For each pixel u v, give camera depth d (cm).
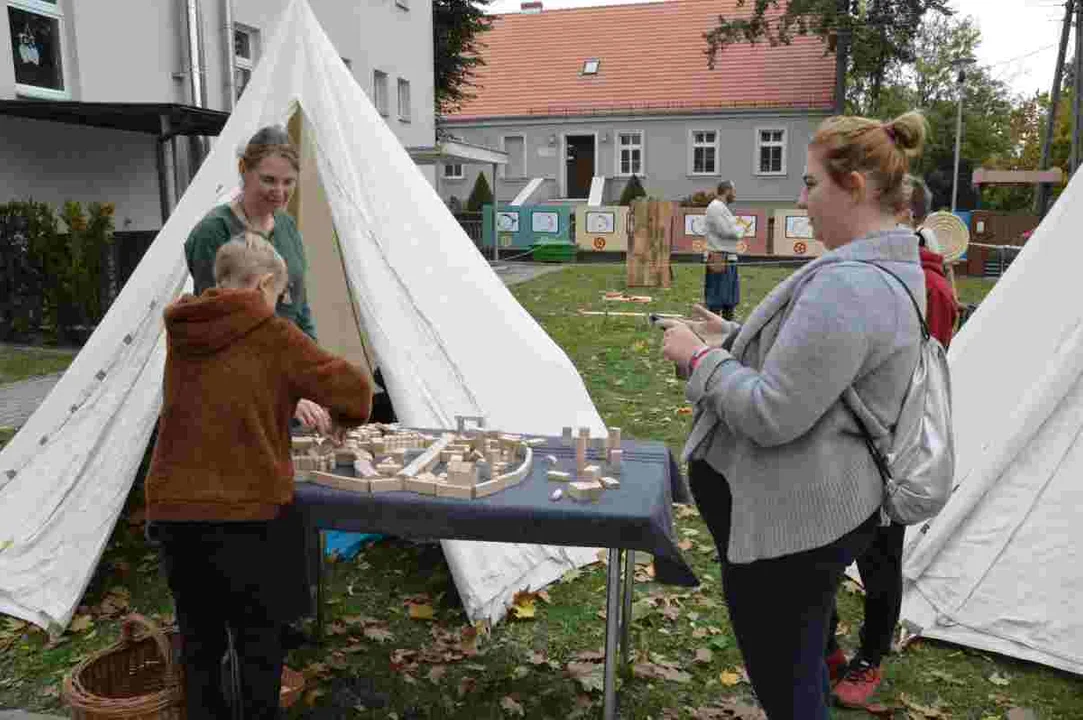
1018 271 425
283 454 246
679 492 321
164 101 1285
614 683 270
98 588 404
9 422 676
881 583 304
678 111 3209
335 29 1827
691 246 2569
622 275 2023
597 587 411
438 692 324
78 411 411
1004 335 412
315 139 429
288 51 441
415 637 364
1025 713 311
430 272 431
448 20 2780
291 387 243
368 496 256
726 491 217
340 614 381
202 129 1133
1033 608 352
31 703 318
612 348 1025
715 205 1106
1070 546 354
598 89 3388
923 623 363
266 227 344
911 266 199
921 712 311
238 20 1472
